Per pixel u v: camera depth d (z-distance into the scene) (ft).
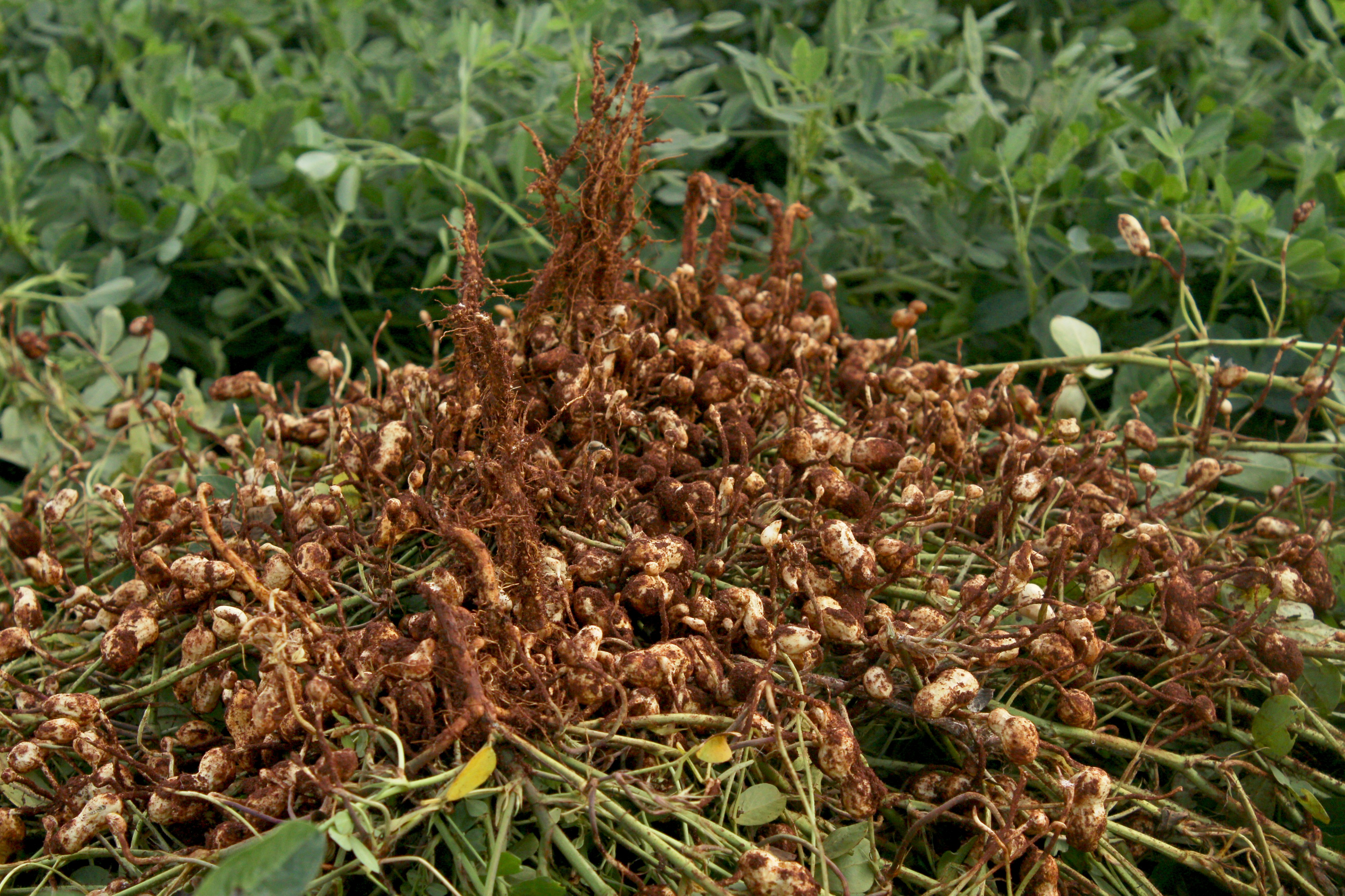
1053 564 3.87
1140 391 4.59
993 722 3.63
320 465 4.32
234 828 3.57
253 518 4.06
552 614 3.69
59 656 4.03
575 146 3.98
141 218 5.46
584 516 3.86
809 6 6.61
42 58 6.89
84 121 5.89
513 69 5.69
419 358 5.82
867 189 5.43
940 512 3.99
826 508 3.98
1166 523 4.30
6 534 4.29
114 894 3.59
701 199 4.44
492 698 3.58
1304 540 4.05
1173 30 6.51
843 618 3.73
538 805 3.56
